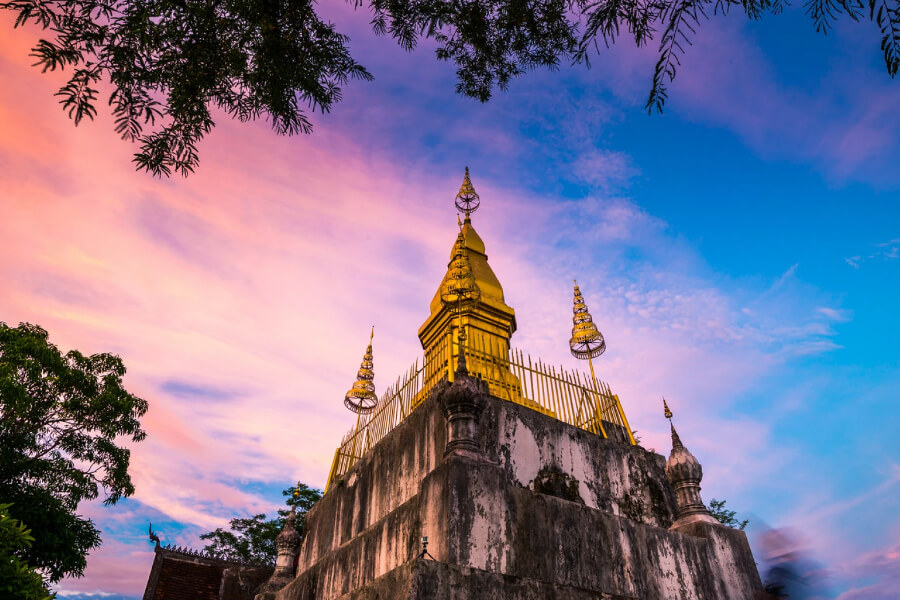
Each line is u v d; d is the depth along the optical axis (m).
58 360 18.28
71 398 18.36
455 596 8.69
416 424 13.67
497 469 10.88
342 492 16.39
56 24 6.30
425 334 20.00
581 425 14.74
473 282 15.79
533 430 13.50
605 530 11.66
